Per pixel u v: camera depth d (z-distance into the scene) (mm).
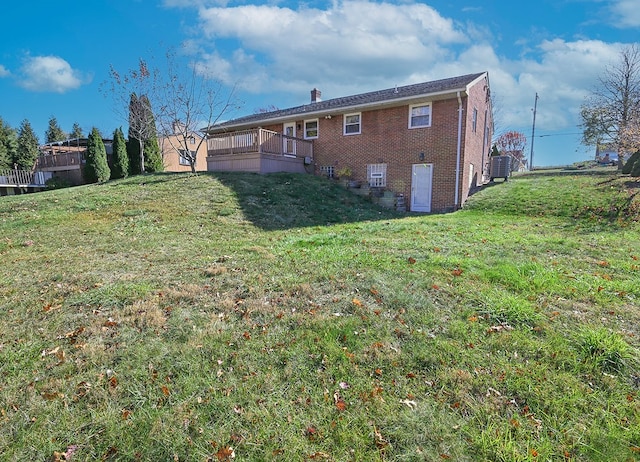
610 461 1915
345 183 14156
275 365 2789
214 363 2828
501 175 16203
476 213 10797
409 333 3170
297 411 2320
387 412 2291
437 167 12922
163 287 4367
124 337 3236
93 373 2744
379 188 14188
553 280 4262
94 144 22906
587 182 12773
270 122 17688
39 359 2953
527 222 8781
